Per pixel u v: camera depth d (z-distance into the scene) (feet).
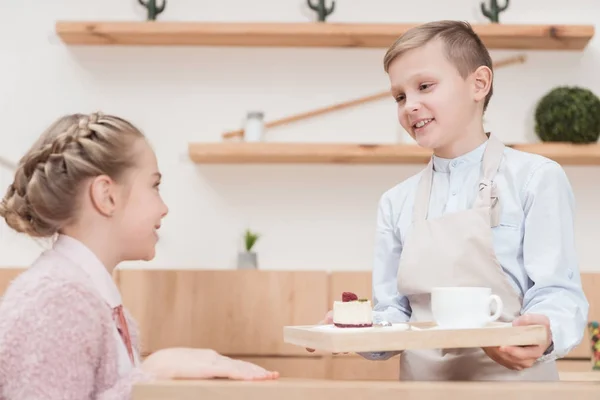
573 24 8.55
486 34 7.94
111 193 3.08
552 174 3.62
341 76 8.61
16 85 8.52
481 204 3.65
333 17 8.66
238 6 8.66
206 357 2.79
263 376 2.61
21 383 2.61
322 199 8.46
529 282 3.58
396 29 7.98
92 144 3.04
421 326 3.10
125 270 7.19
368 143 8.49
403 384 2.32
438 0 8.66
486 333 2.58
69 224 3.06
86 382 2.68
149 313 7.15
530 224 3.54
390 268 4.20
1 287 7.27
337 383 2.36
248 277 7.22
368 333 2.47
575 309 3.22
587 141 7.75
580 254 8.28
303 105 8.58
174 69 8.59
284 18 8.67
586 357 7.04
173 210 8.42
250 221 8.42
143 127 8.53
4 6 8.63
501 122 8.48
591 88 8.52
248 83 8.60
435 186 4.04
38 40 8.59
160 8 8.45
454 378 3.45
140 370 2.66
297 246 8.39
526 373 3.37
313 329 2.86
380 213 4.35
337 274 7.25
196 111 8.55
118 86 8.57
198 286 7.19
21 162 3.19
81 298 2.74
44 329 2.64
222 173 8.48
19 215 3.17
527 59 8.55
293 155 7.89
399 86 3.89
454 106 3.80
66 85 8.54
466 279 3.50
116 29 8.02
